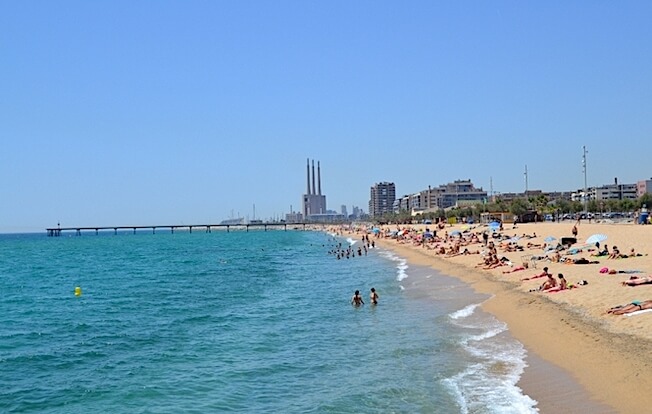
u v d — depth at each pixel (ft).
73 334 92.12
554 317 80.48
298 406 53.16
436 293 123.24
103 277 204.23
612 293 89.86
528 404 49.26
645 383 50.11
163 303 127.95
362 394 55.52
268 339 83.87
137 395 57.77
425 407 50.70
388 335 82.69
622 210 483.51
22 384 62.59
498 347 69.67
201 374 65.05
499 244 211.61
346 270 206.39
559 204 504.84
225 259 298.35
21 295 153.58
